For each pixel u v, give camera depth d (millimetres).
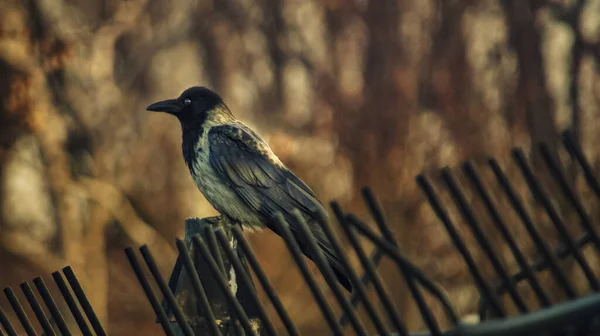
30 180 25172
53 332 4480
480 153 18641
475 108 19156
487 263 16234
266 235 18859
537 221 15602
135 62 24438
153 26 24656
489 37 20078
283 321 3701
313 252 3594
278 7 23500
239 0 24172
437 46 19984
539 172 17516
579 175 15695
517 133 19203
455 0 19969
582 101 20047
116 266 23234
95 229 21516
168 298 4035
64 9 20891
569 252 3859
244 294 5047
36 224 25391
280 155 18000
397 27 20297
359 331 3543
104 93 21734
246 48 23891
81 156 21391
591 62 20375
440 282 17172
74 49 19891
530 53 19906
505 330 2787
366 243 17625
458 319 3395
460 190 3592
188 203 22078
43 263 21469
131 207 21484
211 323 3982
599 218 15281
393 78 19422
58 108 21078
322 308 3568
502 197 16516
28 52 18844
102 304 21297
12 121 19547
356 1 20750
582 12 20625
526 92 19547
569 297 3559
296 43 23109
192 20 24547
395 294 17312
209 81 24281
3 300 22656
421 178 3641
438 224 17859
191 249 5062
